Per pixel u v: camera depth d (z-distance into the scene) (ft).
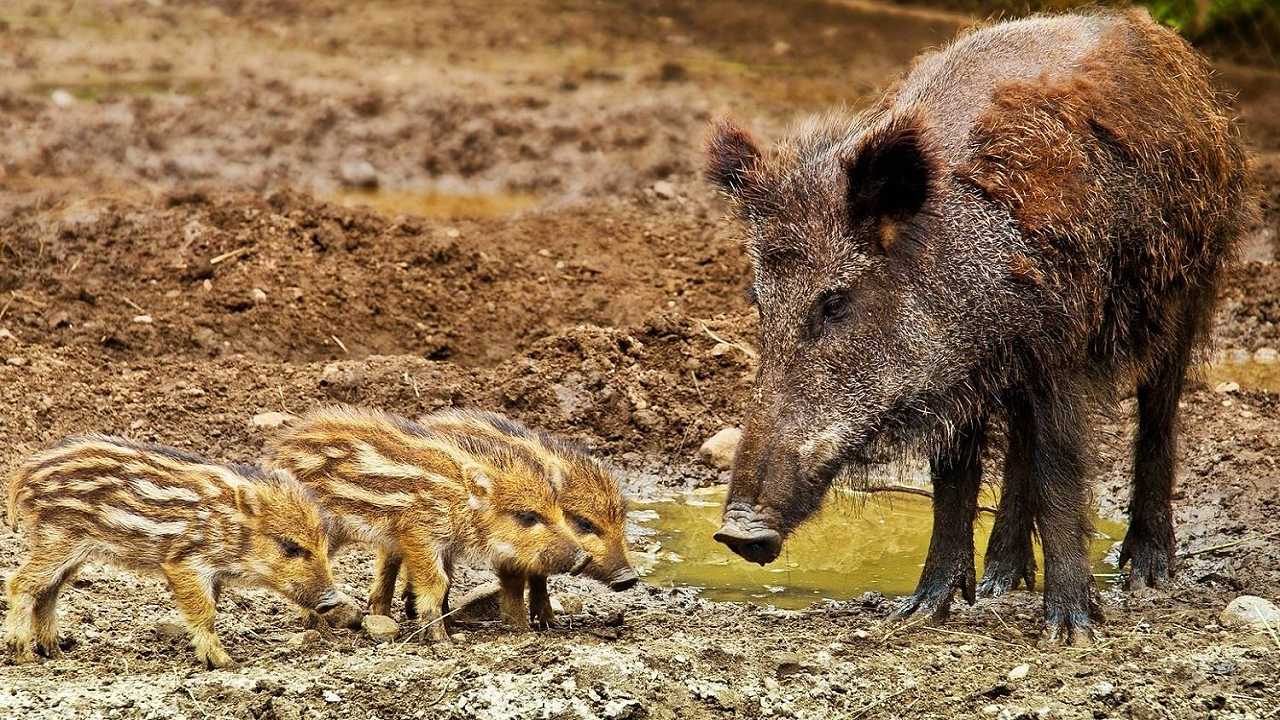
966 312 36.40
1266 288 65.72
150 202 69.51
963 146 37.29
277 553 35.88
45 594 34.96
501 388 55.42
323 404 53.93
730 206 39.09
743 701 32.83
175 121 90.84
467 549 37.88
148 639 36.55
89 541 35.01
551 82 100.01
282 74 101.81
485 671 33.30
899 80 42.16
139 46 108.68
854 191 35.60
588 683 32.83
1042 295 36.55
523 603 39.11
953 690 33.40
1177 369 43.01
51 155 83.76
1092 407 38.45
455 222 71.97
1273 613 38.42
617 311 62.90
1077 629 37.55
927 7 111.86
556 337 58.34
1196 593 42.73
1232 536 46.96
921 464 41.06
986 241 36.40
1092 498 38.68
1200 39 92.48
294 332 59.67
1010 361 37.14
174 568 34.73
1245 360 61.00
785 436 35.35
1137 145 38.37
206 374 55.47
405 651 35.53
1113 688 32.94
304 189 82.23
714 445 52.85
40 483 34.96
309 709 31.99
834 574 44.75
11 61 102.63
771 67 102.63
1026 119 37.37
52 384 53.88
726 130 39.06
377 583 38.93
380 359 56.44
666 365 57.82
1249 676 33.68
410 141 89.66
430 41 111.14
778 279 36.37
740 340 59.31
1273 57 90.94
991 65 39.32
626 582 39.34
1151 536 44.09
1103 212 37.32
